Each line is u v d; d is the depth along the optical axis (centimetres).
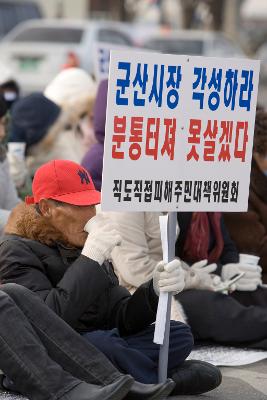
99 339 622
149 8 4953
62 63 2602
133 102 570
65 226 623
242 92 606
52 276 630
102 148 827
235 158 608
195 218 777
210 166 600
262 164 854
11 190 848
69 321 601
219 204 606
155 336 601
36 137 975
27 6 3008
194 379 649
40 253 631
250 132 611
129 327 644
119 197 571
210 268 770
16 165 921
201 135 595
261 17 6375
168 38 2939
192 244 778
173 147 586
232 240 831
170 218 598
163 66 577
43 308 584
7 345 565
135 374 623
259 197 838
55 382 562
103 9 5409
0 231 782
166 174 585
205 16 4266
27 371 563
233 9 4631
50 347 580
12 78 1312
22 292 585
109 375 577
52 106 981
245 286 790
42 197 622
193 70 588
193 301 759
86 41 2636
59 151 991
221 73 597
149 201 581
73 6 4488
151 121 577
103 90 830
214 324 761
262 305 794
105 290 649
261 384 693
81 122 1044
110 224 618
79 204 614
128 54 566
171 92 582
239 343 771
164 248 601
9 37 2764
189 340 650
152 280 627
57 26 2700
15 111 980
